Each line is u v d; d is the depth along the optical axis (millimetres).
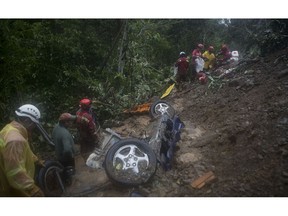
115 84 9188
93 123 5395
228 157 4566
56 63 7965
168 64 14430
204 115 6582
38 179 4051
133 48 10602
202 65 9703
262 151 4309
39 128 4277
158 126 5133
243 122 5203
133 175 4207
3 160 3205
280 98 5484
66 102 7578
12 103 6219
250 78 7027
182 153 5098
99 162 5164
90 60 9617
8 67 5977
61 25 8812
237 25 10844
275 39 7922
